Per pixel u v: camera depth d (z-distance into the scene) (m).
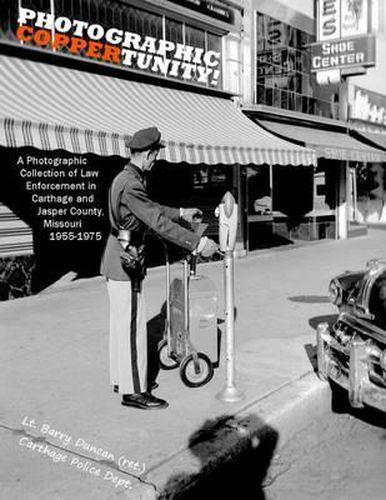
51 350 5.36
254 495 3.26
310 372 4.68
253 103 12.32
